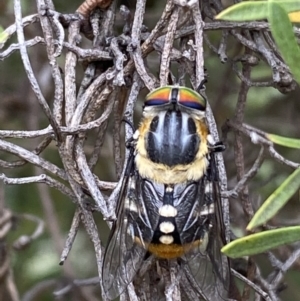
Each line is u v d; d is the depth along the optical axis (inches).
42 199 8.4
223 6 7.4
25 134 6.9
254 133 7.2
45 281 8.4
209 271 6.9
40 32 8.3
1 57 7.0
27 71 6.8
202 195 7.0
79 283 7.9
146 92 8.2
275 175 8.4
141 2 7.0
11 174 8.7
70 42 7.2
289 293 8.5
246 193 7.3
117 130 7.1
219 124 8.4
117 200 7.0
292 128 8.7
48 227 8.4
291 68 6.2
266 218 6.2
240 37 7.1
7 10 8.3
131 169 7.0
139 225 7.0
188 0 6.9
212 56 8.2
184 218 7.0
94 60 7.1
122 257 6.9
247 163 8.4
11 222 7.9
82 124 7.0
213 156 7.0
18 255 8.7
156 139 7.0
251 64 7.2
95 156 7.1
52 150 8.6
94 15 7.2
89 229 7.0
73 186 7.0
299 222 8.0
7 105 8.6
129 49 7.0
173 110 7.0
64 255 7.0
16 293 7.9
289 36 6.2
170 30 6.9
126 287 6.9
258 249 6.2
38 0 7.0
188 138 7.0
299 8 6.4
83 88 7.1
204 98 7.0
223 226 7.0
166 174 7.0
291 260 7.4
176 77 7.3
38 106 8.5
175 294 6.9
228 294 7.0
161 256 6.9
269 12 6.2
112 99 7.1
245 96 7.3
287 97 8.6
